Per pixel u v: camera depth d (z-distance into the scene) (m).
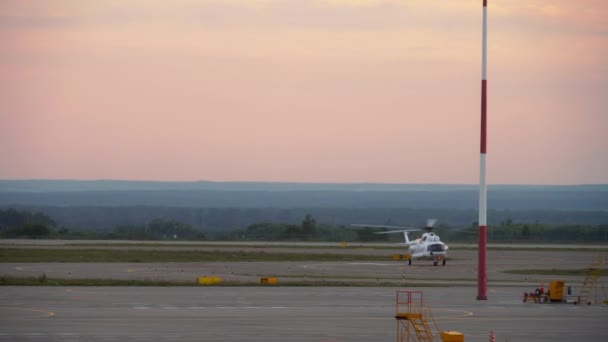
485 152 80.25
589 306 77.69
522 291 91.00
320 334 56.19
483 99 80.12
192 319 62.75
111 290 85.12
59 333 54.97
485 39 80.44
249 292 85.19
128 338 53.41
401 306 73.38
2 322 59.72
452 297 82.56
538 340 55.75
